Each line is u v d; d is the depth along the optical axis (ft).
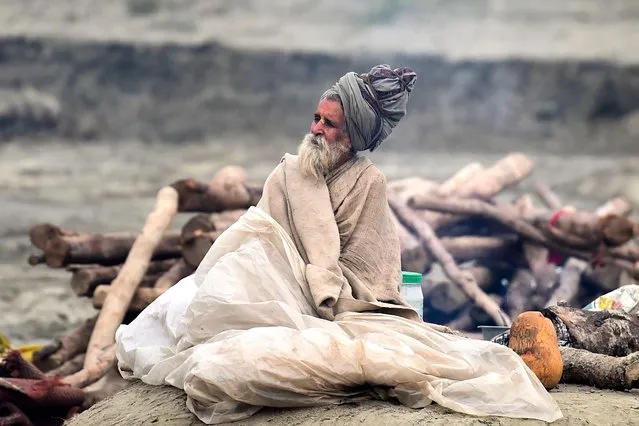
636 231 50.98
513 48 208.13
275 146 178.09
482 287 51.01
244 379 24.31
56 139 173.17
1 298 64.80
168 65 196.34
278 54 201.67
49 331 55.57
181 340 26.76
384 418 23.72
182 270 44.60
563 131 191.31
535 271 50.57
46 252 43.70
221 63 198.70
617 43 208.44
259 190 48.14
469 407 24.17
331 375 24.72
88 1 203.92
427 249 48.52
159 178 137.39
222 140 182.29
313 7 222.28
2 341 40.50
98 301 42.75
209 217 44.83
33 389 35.53
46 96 179.01
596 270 50.93
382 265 27.76
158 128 185.47
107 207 112.37
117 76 193.16
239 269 26.48
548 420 23.99
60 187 126.21
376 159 159.43
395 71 28.35
